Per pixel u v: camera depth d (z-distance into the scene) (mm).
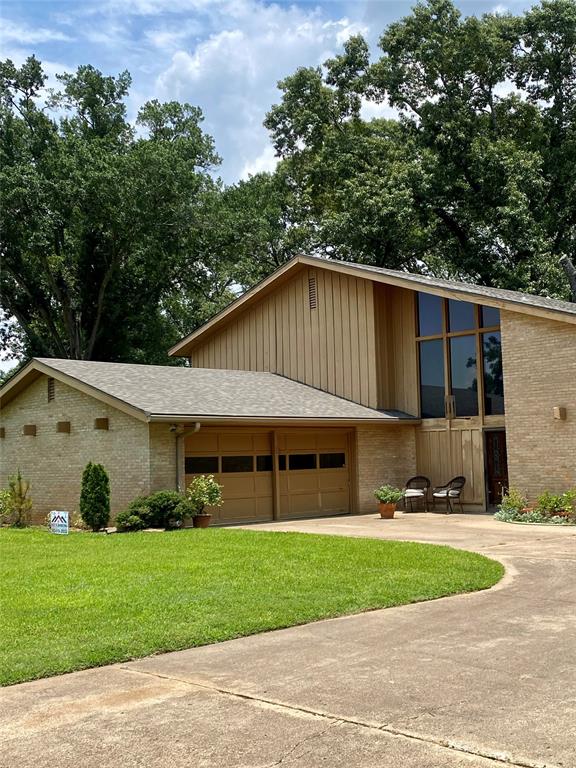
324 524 18250
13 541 15359
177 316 45156
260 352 25891
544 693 5461
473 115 38125
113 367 20906
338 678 5953
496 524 17594
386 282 21609
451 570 10469
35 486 20719
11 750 4691
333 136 38375
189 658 6652
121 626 7555
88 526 17516
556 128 38750
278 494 20188
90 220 36594
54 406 20203
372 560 11305
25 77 37906
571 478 17766
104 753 4617
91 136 39469
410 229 34562
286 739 4754
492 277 35469
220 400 19391
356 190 33875
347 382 23312
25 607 8406
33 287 39406
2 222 34938
